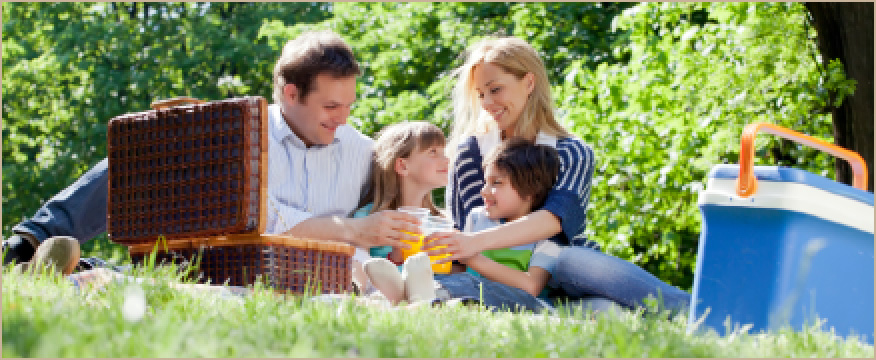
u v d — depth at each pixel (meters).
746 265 2.37
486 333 1.93
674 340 1.86
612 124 9.39
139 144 3.10
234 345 1.54
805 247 2.32
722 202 2.40
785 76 7.67
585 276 3.37
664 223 9.15
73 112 16.12
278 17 16.75
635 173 9.20
